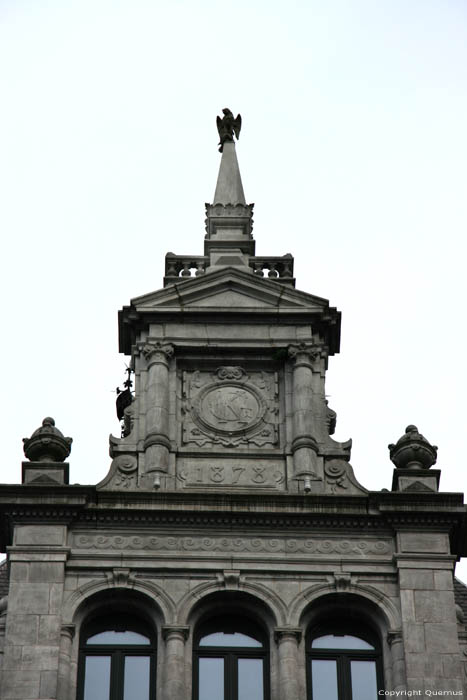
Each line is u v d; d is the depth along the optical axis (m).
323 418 45.88
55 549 42.53
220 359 46.91
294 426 45.53
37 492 43.22
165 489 44.03
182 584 42.28
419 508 43.38
